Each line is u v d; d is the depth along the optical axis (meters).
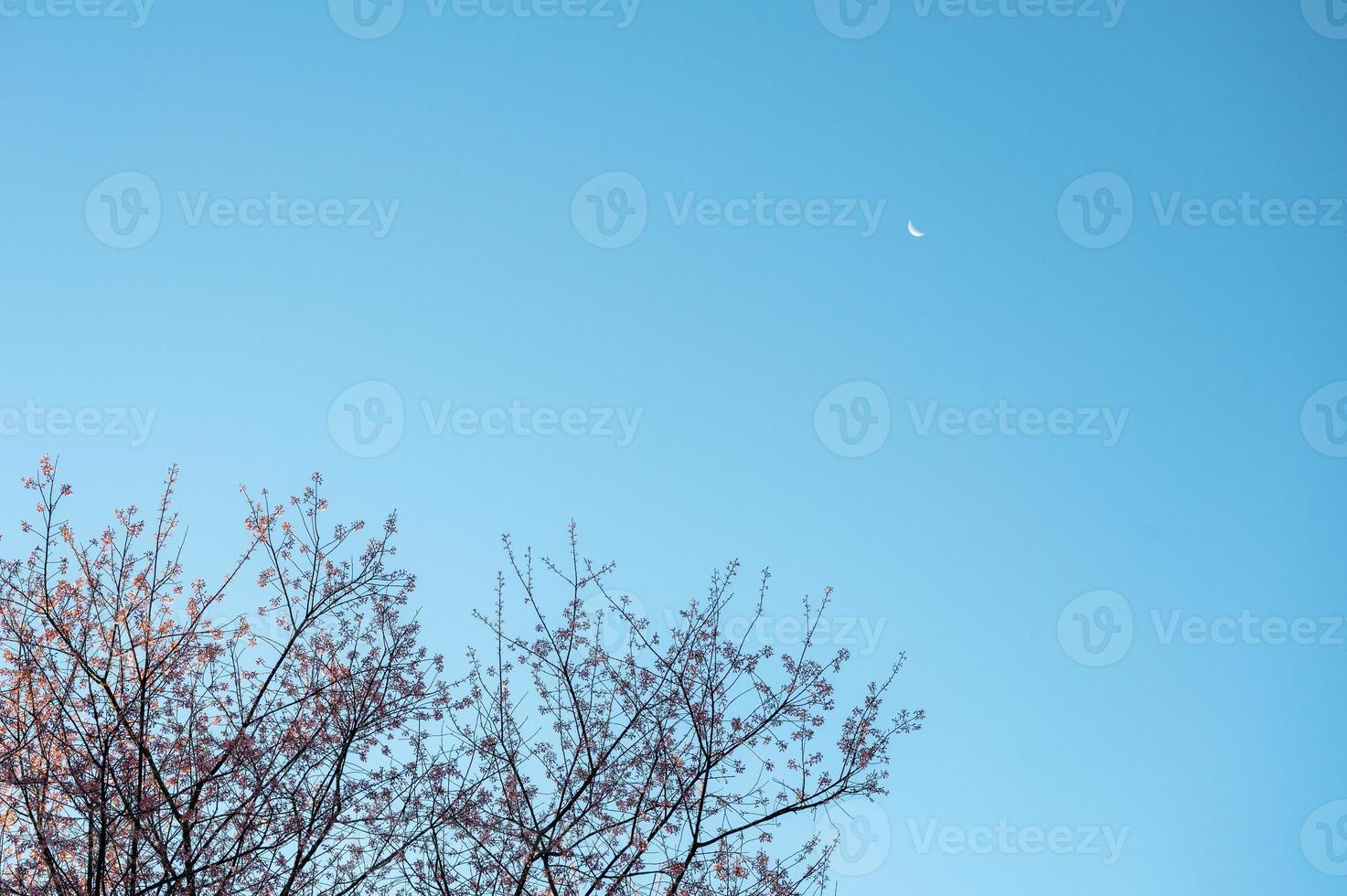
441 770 8.36
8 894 7.04
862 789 8.53
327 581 8.77
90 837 7.23
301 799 7.83
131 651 8.13
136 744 7.61
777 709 8.89
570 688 8.91
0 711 7.68
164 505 8.64
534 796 8.39
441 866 7.89
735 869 8.29
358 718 8.31
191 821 7.58
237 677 8.33
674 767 8.52
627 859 8.13
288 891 7.43
